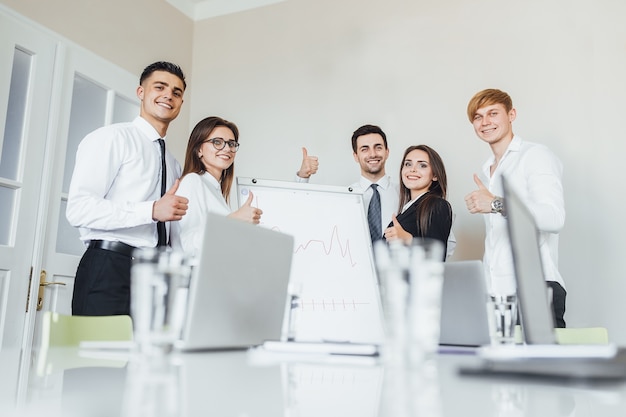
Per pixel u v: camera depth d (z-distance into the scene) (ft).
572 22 9.18
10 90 8.07
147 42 10.91
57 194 8.54
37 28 8.52
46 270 8.25
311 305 6.45
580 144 8.80
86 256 6.40
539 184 6.81
